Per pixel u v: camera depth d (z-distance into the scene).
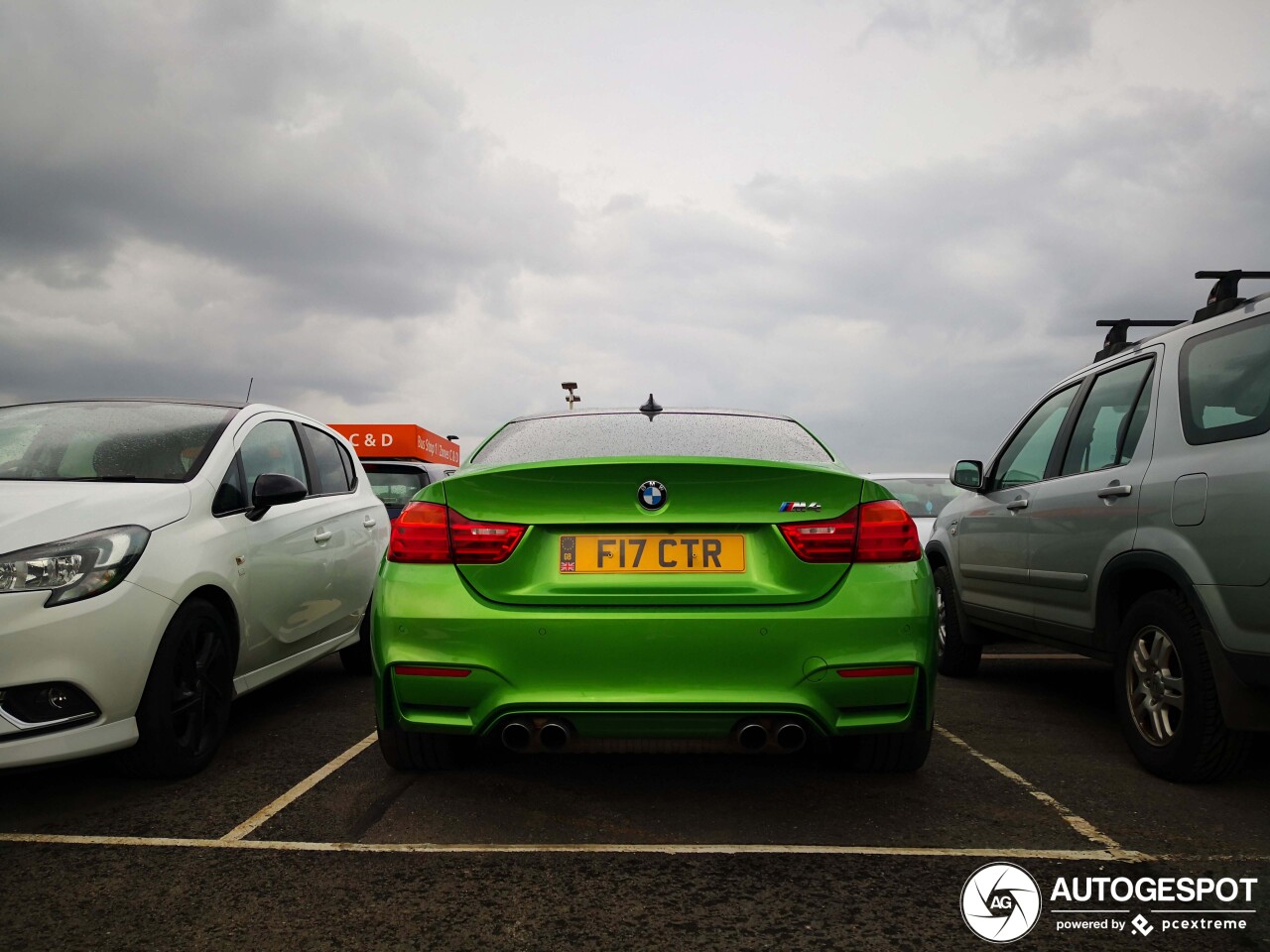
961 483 5.57
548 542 2.99
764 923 2.37
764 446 3.57
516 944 2.26
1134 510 3.80
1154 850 2.86
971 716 4.78
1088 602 4.18
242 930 2.33
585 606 2.93
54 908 2.45
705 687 2.88
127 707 3.27
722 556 2.97
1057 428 4.91
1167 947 2.26
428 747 3.46
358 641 5.76
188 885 2.60
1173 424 3.69
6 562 3.07
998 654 7.16
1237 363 3.41
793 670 2.88
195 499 3.88
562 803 3.29
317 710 4.93
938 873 2.68
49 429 4.26
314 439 5.53
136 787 3.50
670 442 3.58
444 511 3.06
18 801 3.34
